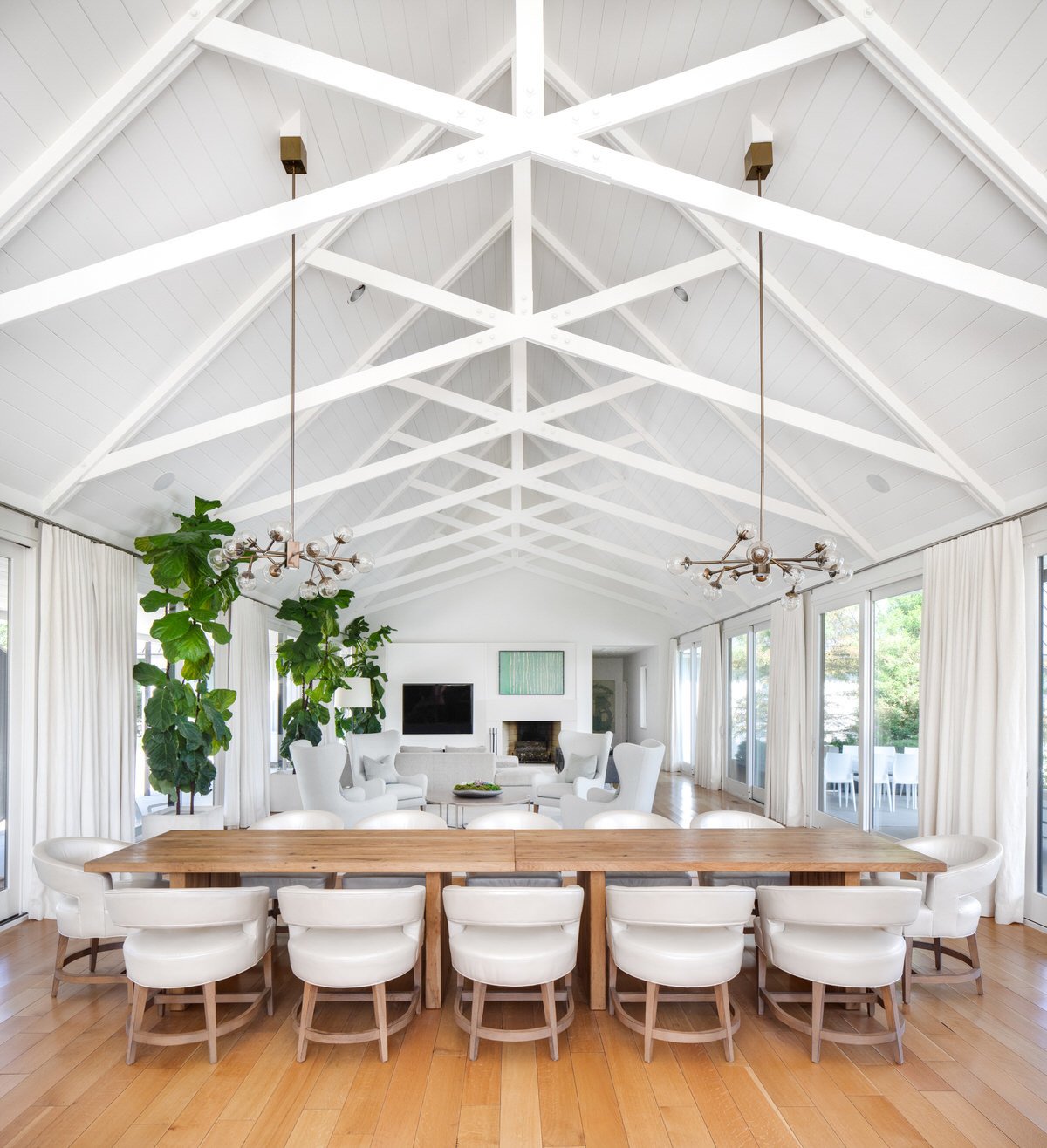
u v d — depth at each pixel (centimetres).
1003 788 473
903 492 566
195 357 469
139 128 330
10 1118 269
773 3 342
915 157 348
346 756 803
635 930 330
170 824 562
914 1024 343
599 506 828
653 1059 312
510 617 1316
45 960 414
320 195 338
